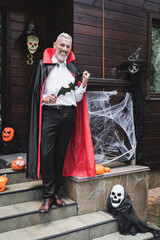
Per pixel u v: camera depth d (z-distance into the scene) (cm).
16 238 253
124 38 452
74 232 272
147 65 350
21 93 436
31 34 418
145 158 491
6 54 417
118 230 304
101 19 423
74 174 315
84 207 312
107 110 351
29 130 285
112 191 314
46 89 276
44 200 285
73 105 288
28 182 334
